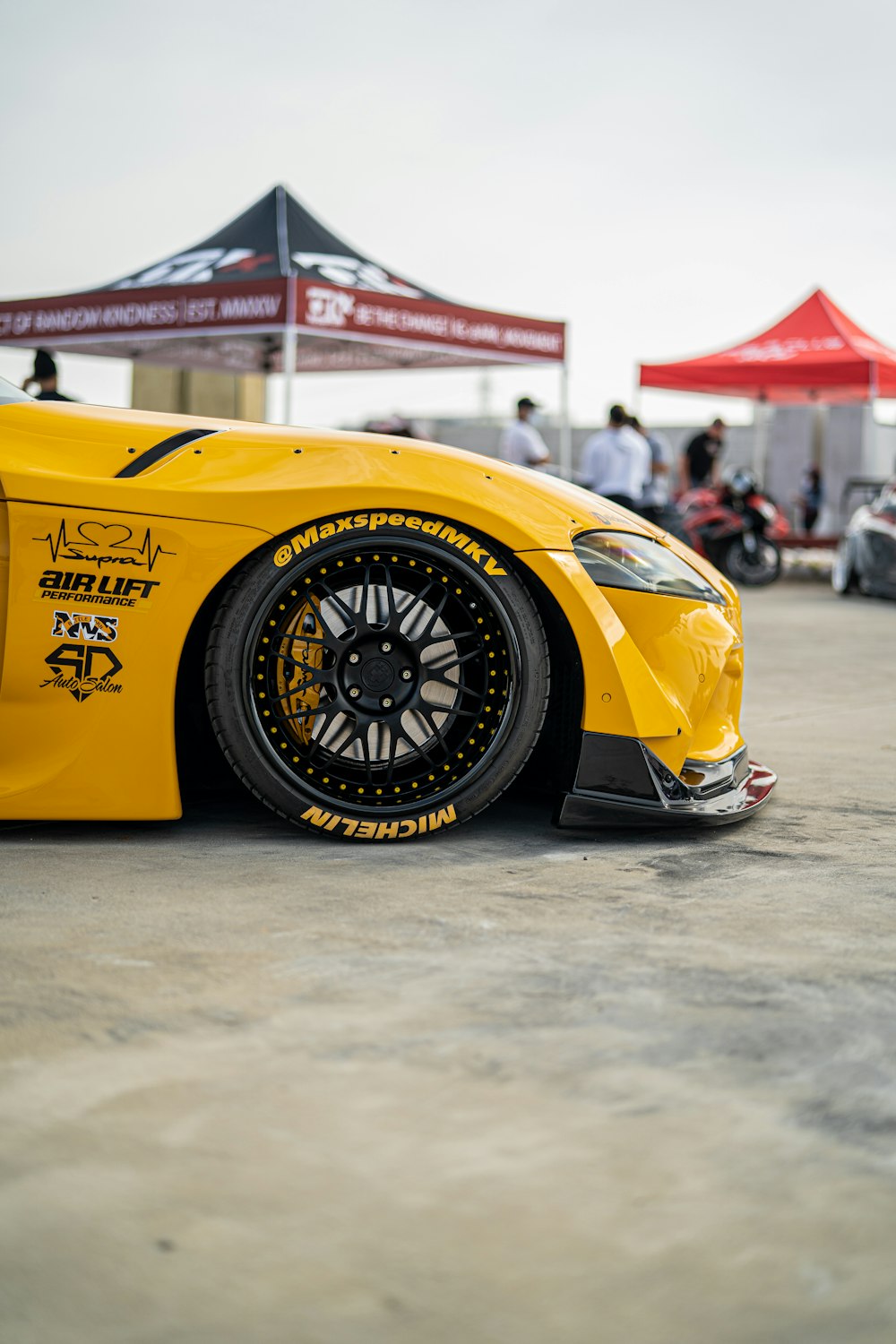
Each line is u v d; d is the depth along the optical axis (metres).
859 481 13.91
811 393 13.52
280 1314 0.91
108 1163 1.10
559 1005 1.47
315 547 2.16
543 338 9.22
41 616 2.11
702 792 2.34
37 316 8.67
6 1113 1.18
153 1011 1.43
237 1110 1.20
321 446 2.24
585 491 2.53
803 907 1.87
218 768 2.43
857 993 1.52
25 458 2.13
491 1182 1.08
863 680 4.95
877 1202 1.06
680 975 1.57
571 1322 0.90
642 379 11.94
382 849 2.20
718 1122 1.19
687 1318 0.91
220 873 2.01
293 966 1.58
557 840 2.28
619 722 2.25
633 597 2.29
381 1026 1.40
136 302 8.14
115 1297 0.92
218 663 2.16
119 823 2.32
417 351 9.62
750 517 10.74
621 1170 1.10
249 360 10.43
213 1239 0.99
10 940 1.66
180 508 2.13
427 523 2.20
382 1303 0.92
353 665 2.21
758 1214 1.04
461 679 2.26
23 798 2.12
